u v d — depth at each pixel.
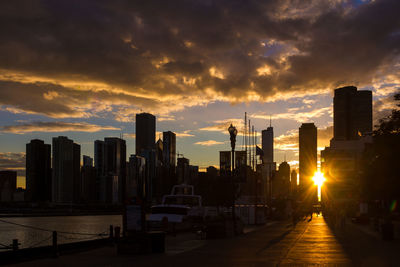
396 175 36.34
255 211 52.53
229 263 17.08
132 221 21.44
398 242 27.23
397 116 36.41
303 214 73.19
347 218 75.69
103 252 21.42
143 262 17.45
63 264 16.95
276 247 23.97
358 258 18.73
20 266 16.58
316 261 17.67
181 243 26.84
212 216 50.44
